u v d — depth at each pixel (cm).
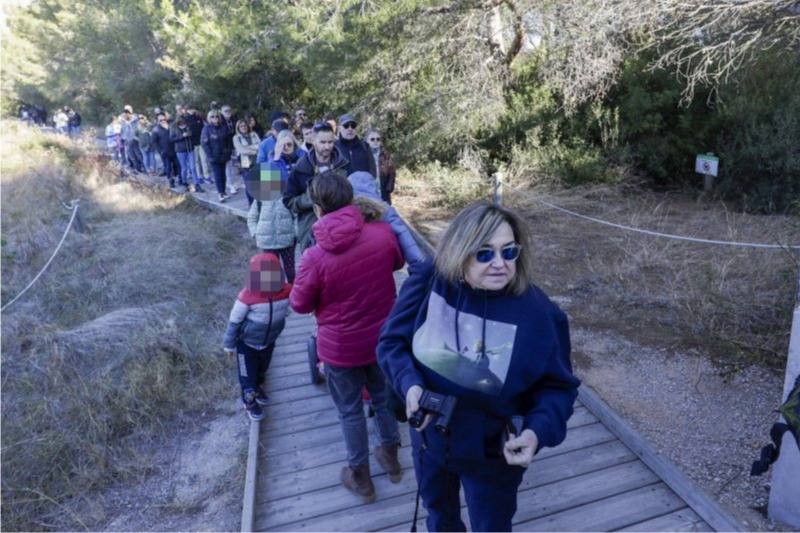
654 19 808
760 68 942
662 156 1079
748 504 309
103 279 734
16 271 774
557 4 955
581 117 1110
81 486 387
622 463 341
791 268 492
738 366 423
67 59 2416
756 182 954
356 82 1105
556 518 300
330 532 301
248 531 297
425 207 1052
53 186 1186
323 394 441
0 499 374
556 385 192
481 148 1166
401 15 1016
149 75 1734
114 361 525
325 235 275
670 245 728
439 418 185
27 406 470
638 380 448
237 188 1252
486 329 189
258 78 1393
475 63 1087
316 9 1016
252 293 373
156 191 1225
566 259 732
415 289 211
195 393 488
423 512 311
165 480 392
